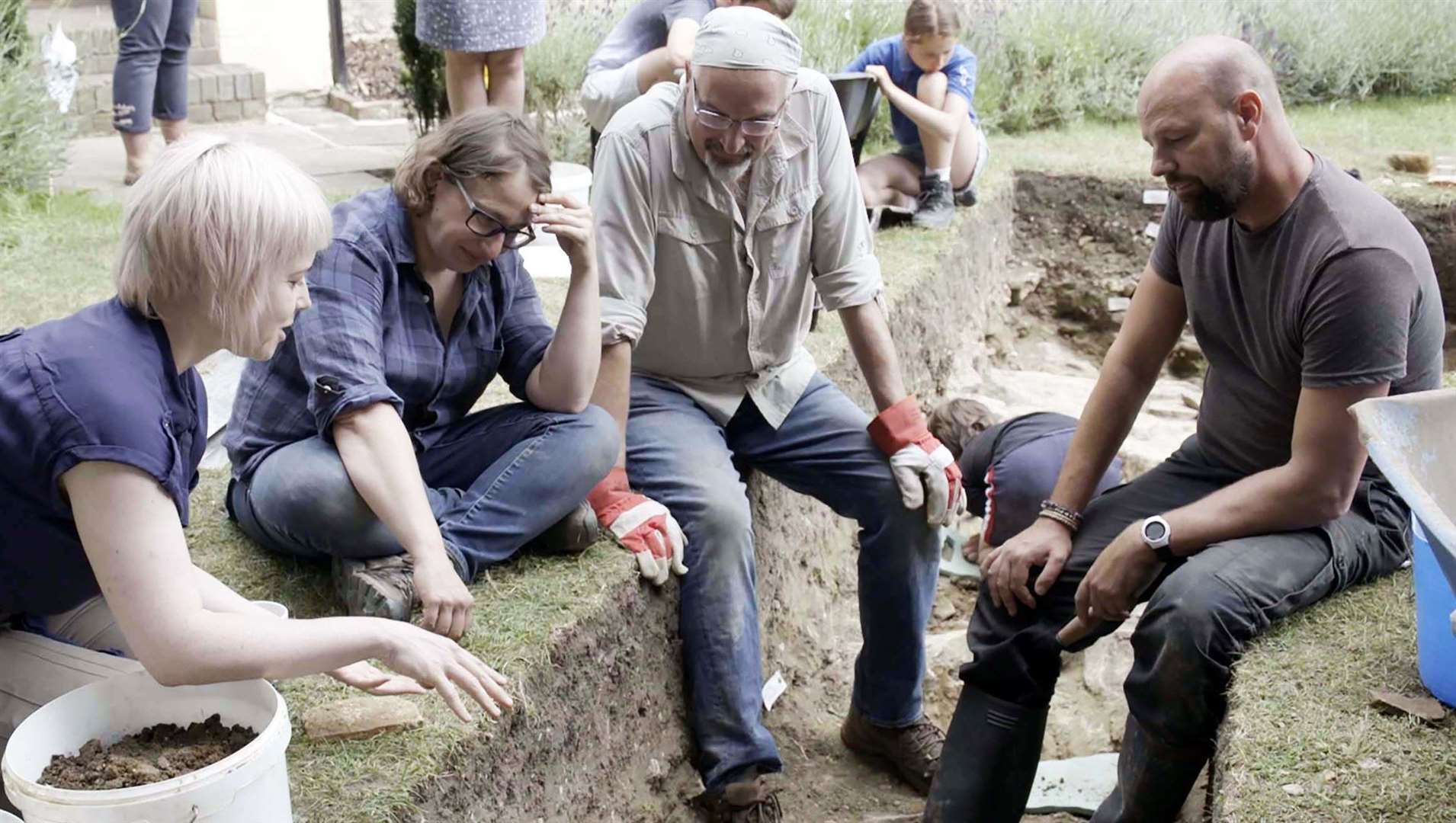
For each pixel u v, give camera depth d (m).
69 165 6.30
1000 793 3.01
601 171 3.04
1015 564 2.98
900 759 3.51
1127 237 6.65
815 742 3.72
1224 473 2.99
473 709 2.38
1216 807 2.33
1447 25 8.39
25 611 2.09
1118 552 2.76
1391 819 2.16
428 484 2.85
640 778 3.00
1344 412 2.57
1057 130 7.78
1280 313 2.67
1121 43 8.23
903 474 3.21
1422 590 2.41
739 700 3.06
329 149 7.20
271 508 2.57
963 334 5.85
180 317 1.88
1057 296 6.75
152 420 1.81
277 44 8.36
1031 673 2.96
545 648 2.57
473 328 2.80
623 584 2.85
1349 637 2.63
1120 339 3.10
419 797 2.17
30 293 4.28
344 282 2.53
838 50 7.52
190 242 1.80
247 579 2.77
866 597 3.37
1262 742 2.35
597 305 2.79
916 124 5.46
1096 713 3.81
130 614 1.81
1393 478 2.15
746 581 3.07
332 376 2.47
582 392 2.80
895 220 5.68
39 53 5.82
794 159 3.09
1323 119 7.75
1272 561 2.65
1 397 1.80
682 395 3.30
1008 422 4.09
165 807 1.74
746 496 3.18
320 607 2.69
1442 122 7.62
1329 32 8.26
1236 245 2.76
